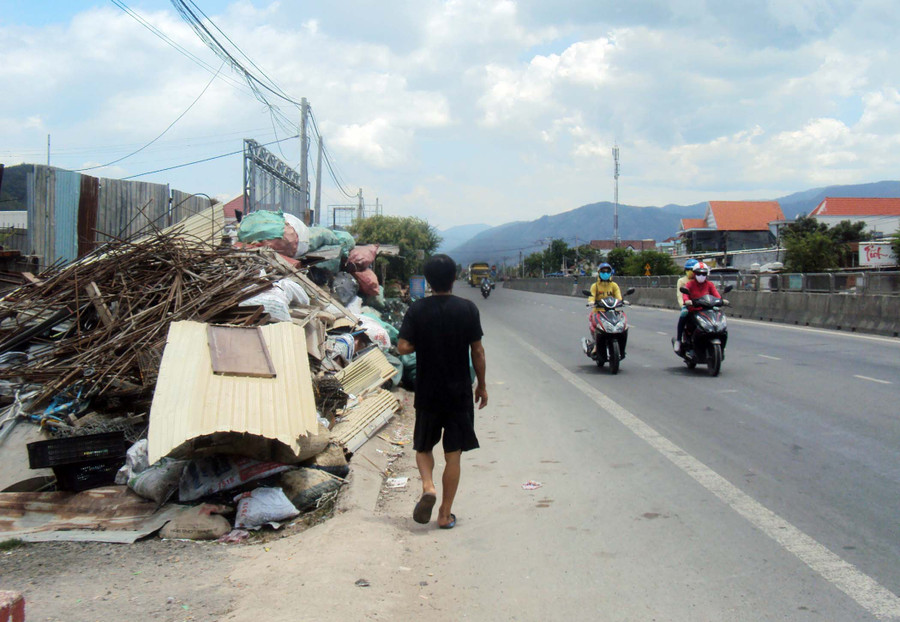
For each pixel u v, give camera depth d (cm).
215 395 523
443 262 502
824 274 2217
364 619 352
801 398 949
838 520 496
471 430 504
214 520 501
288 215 1262
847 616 358
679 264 7019
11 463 581
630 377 1202
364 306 1498
